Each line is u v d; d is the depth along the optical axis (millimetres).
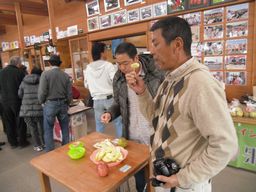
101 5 4176
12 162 3043
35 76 3182
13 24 6191
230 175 2350
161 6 3285
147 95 1234
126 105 1632
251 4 2492
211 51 2891
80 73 5117
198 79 778
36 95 3211
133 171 1281
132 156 1418
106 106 2889
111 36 4188
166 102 926
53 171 1302
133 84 1216
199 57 3008
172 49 837
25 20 6250
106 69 2799
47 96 2916
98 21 4312
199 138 829
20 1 4688
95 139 1752
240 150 2389
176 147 852
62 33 5199
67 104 3123
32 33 6164
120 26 3973
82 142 1694
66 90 3047
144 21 3580
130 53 1452
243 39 2617
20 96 3293
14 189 2389
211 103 735
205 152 760
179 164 849
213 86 759
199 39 2963
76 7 4688
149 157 1400
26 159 3107
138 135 1630
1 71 3381
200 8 2857
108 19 4117
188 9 2977
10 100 3393
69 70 5324
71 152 1465
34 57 6223
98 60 2857
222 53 2807
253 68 2600
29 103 3203
